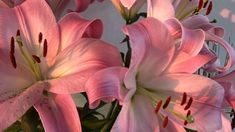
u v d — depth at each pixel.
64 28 0.63
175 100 0.66
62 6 0.76
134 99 0.65
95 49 0.62
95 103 0.58
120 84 0.60
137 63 0.61
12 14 0.63
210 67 0.70
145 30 0.61
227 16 1.09
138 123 0.63
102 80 0.58
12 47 0.59
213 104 0.66
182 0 0.72
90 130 0.69
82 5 0.73
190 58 0.66
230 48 0.67
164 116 0.65
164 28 0.62
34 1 0.63
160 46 0.63
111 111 0.69
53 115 0.60
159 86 0.66
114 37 1.01
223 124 0.70
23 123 0.64
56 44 0.63
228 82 0.67
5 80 0.62
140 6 0.75
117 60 0.61
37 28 0.63
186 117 0.64
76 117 0.59
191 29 0.68
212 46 1.03
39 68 0.63
